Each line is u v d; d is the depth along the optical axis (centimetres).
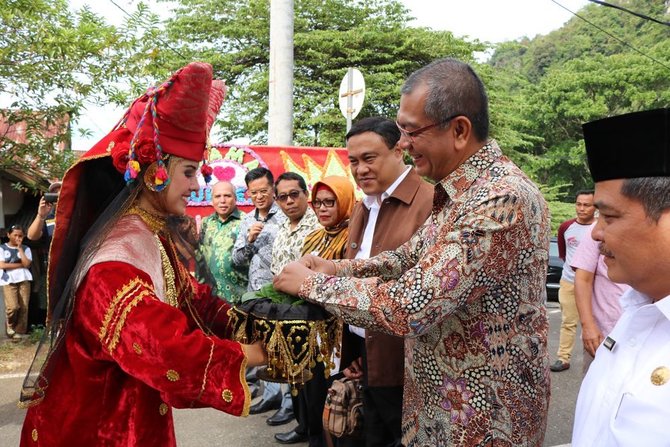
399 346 229
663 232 101
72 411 146
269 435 368
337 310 149
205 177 165
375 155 243
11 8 493
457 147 157
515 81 2600
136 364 133
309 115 1234
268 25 1288
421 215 234
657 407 100
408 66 1336
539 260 157
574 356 557
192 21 1288
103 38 540
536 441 163
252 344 156
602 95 2345
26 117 556
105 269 140
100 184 158
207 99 145
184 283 174
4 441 359
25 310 614
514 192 146
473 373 156
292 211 350
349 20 1377
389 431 238
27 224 670
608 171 106
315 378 301
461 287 142
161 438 152
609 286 314
